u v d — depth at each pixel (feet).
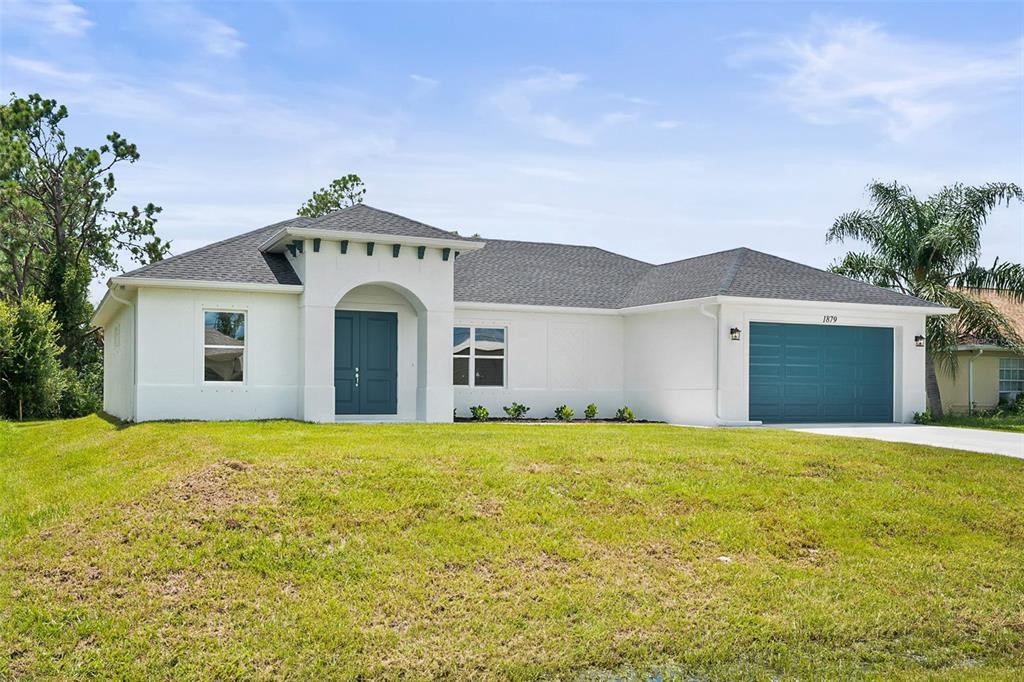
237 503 31.78
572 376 75.61
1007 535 32.94
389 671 22.09
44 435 66.69
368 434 46.85
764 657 23.41
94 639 23.29
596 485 35.68
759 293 67.21
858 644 24.31
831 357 71.10
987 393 90.99
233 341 60.70
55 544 29.17
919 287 85.71
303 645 23.20
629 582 27.68
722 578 28.25
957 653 23.91
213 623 24.21
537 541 30.27
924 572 29.30
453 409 69.67
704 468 38.99
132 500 32.37
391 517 31.32
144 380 58.08
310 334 60.64
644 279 84.07
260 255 66.39
